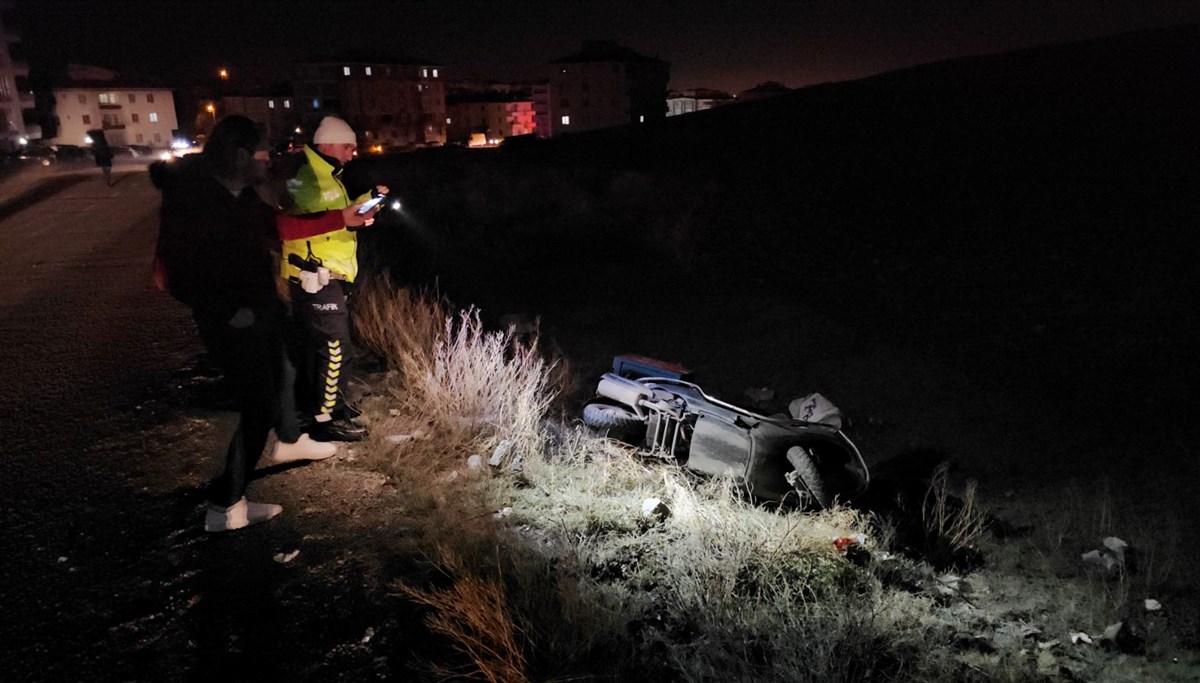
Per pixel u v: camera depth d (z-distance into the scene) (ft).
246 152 10.44
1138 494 15.57
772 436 14.33
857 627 10.50
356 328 21.65
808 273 32.94
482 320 28.78
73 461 13.87
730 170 65.10
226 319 10.46
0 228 46.93
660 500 13.32
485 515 12.24
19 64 225.35
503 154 99.81
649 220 44.29
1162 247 31.19
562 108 297.12
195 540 11.46
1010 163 53.98
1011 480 16.93
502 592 9.87
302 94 310.65
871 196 48.60
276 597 10.25
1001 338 23.99
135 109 296.92
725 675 9.04
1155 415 18.35
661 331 27.91
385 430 15.10
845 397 21.83
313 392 15.48
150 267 31.83
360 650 9.32
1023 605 12.50
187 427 15.34
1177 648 11.44
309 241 13.42
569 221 45.57
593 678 8.95
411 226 45.37
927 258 33.40
